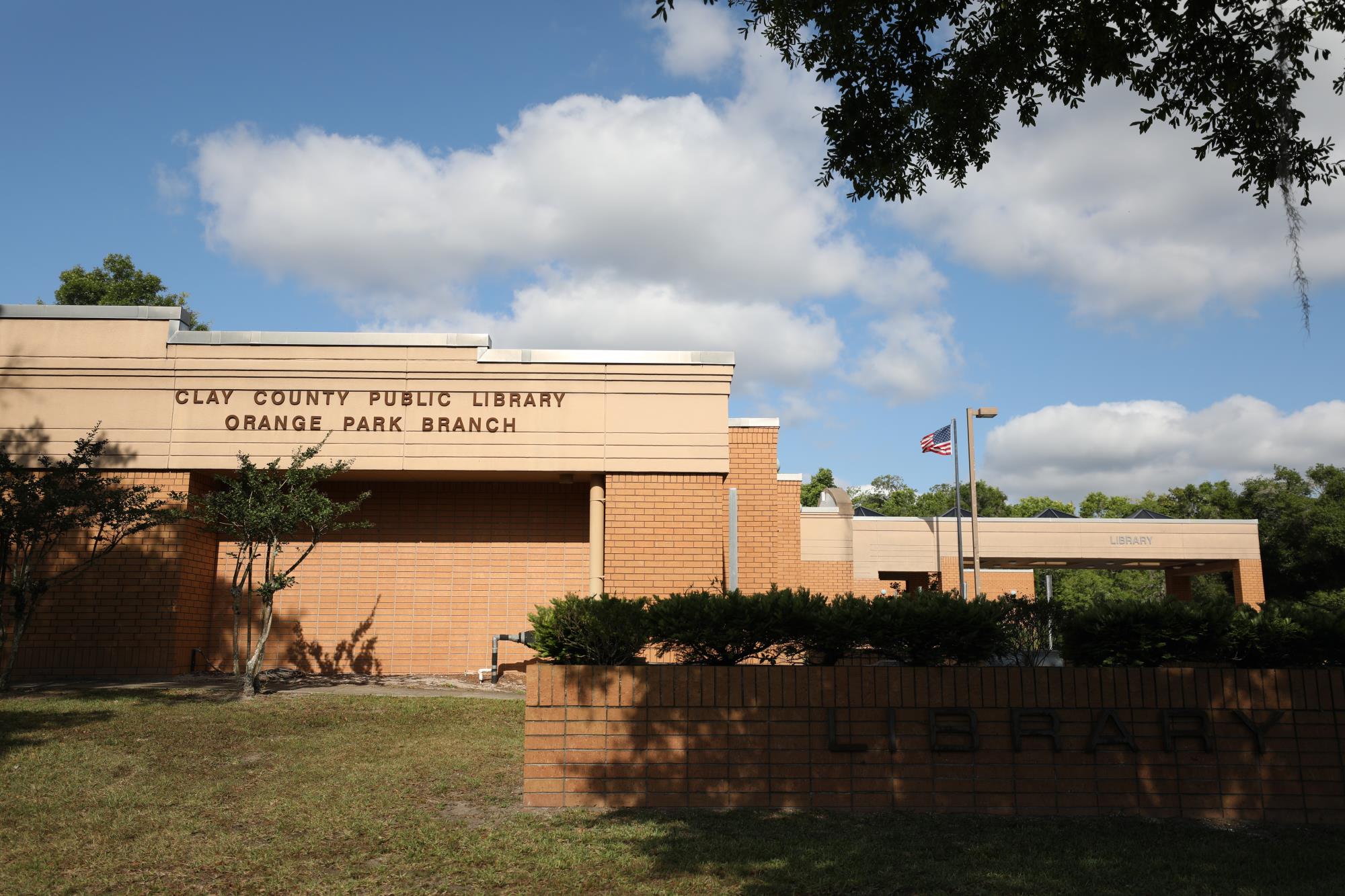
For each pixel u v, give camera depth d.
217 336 17.53
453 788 8.83
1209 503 53.84
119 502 14.66
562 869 6.35
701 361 17.83
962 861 6.45
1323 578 44.88
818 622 7.98
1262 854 6.66
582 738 7.92
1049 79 9.76
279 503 14.75
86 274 35.00
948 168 10.23
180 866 6.66
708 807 7.76
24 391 17.25
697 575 17.30
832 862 6.39
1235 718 7.78
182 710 12.61
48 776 9.18
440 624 18.38
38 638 16.75
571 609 8.21
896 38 9.66
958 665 8.08
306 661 18.16
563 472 17.64
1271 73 9.05
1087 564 36.06
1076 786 7.70
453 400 17.61
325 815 7.90
